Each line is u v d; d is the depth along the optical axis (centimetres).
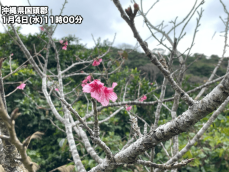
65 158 368
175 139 162
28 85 420
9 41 509
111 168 91
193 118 70
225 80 65
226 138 255
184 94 74
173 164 87
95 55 561
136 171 281
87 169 307
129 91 400
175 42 107
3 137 45
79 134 201
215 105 65
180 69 134
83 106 419
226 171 248
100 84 95
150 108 375
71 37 393
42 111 388
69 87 522
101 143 84
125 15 63
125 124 394
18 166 94
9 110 369
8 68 385
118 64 267
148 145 79
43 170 356
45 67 254
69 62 600
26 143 47
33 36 519
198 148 277
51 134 410
